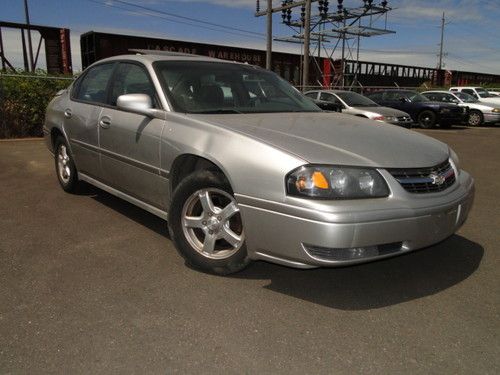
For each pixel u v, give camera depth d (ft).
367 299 10.58
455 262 12.67
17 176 21.81
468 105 62.80
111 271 11.73
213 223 11.32
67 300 10.26
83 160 16.69
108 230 14.66
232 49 75.92
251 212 10.18
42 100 34.50
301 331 9.25
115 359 8.27
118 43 61.93
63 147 18.52
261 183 9.98
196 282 11.21
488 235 14.93
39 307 9.96
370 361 8.34
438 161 11.09
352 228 9.23
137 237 14.07
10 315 9.63
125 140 13.84
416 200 10.02
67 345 8.64
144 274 11.59
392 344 8.86
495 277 11.79
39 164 24.48
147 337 8.94
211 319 9.61
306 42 63.21
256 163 10.12
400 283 11.39
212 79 14.32
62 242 13.61
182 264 12.19
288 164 9.72
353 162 9.85
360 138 11.27
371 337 9.07
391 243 9.82
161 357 8.36
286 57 83.15
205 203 11.38
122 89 14.88
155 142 12.61
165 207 12.91
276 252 10.01
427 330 9.34
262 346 8.73
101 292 10.64
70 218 15.78
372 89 80.59
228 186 10.93
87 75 17.62
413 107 58.08
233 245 11.10
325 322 9.59
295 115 13.47
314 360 8.34
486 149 36.83
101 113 15.20
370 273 11.89
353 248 9.41
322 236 9.25
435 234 10.41
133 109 12.82
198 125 11.75
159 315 9.71
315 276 11.65
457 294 10.87
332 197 9.45
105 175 15.44
